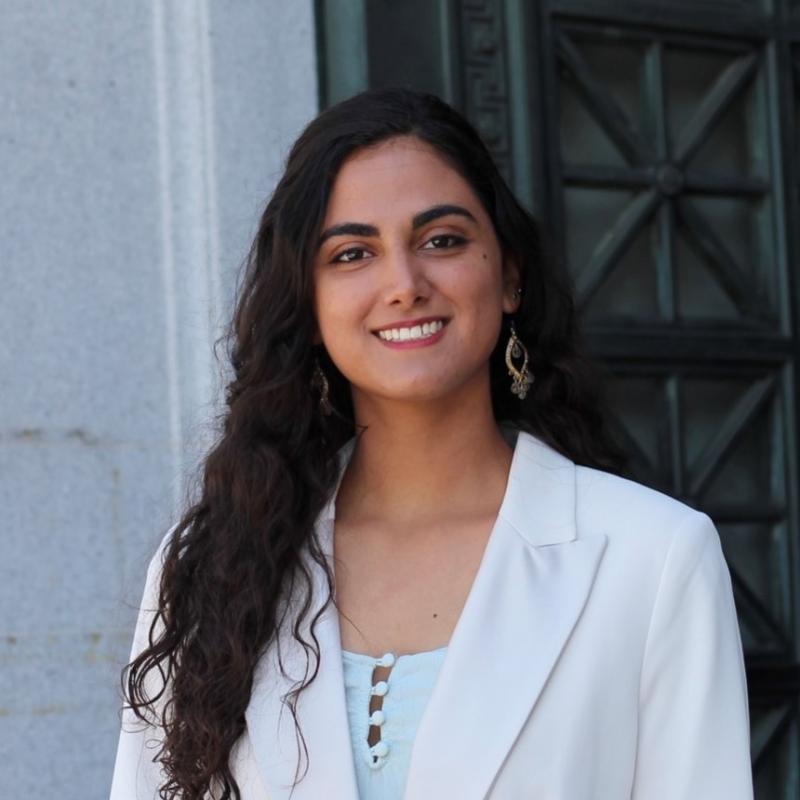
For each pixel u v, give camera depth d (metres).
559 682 2.74
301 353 3.16
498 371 3.30
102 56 4.80
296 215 2.99
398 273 2.85
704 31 5.58
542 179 5.24
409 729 2.74
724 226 5.70
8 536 4.59
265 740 2.85
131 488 4.69
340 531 3.09
